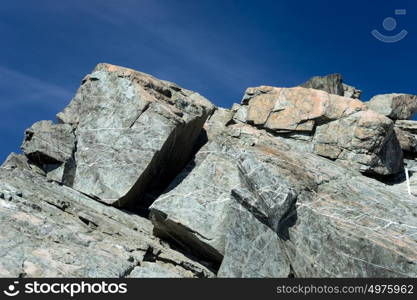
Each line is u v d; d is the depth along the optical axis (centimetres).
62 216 2497
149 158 2792
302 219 2431
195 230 2539
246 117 3544
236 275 2367
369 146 3203
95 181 2811
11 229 2181
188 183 2686
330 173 2944
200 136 3353
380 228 2442
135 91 2964
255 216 2441
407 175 3234
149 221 2795
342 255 2309
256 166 2539
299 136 3359
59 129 2959
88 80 3106
